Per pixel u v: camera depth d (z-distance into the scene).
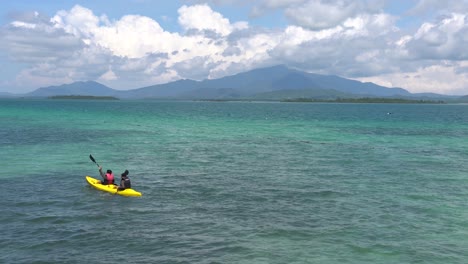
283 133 56.44
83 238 14.05
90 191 20.70
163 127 64.38
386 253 13.11
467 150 38.72
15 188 21.08
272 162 30.94
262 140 46.97
